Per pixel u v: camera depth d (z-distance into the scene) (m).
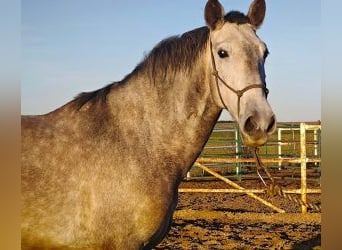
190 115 2.93
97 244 2.72
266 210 8.09
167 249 5.64
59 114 2.94
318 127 7.66
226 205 8.62
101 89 3.01
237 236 6.31
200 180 11.70
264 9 2.98
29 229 2.69
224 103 2.79
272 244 5.87
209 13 2.84
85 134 2.83
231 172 12.93
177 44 2.95
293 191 7.71
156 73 2.94
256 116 2.55
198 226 6.89
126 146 2.81
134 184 2.75
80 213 2.71
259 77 2.66
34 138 2.80
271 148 15.69
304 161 7.64
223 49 2.74
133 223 2.74
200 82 2.93
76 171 2.74
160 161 2.86
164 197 2.80
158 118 2.91
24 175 2.70
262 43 2.79
